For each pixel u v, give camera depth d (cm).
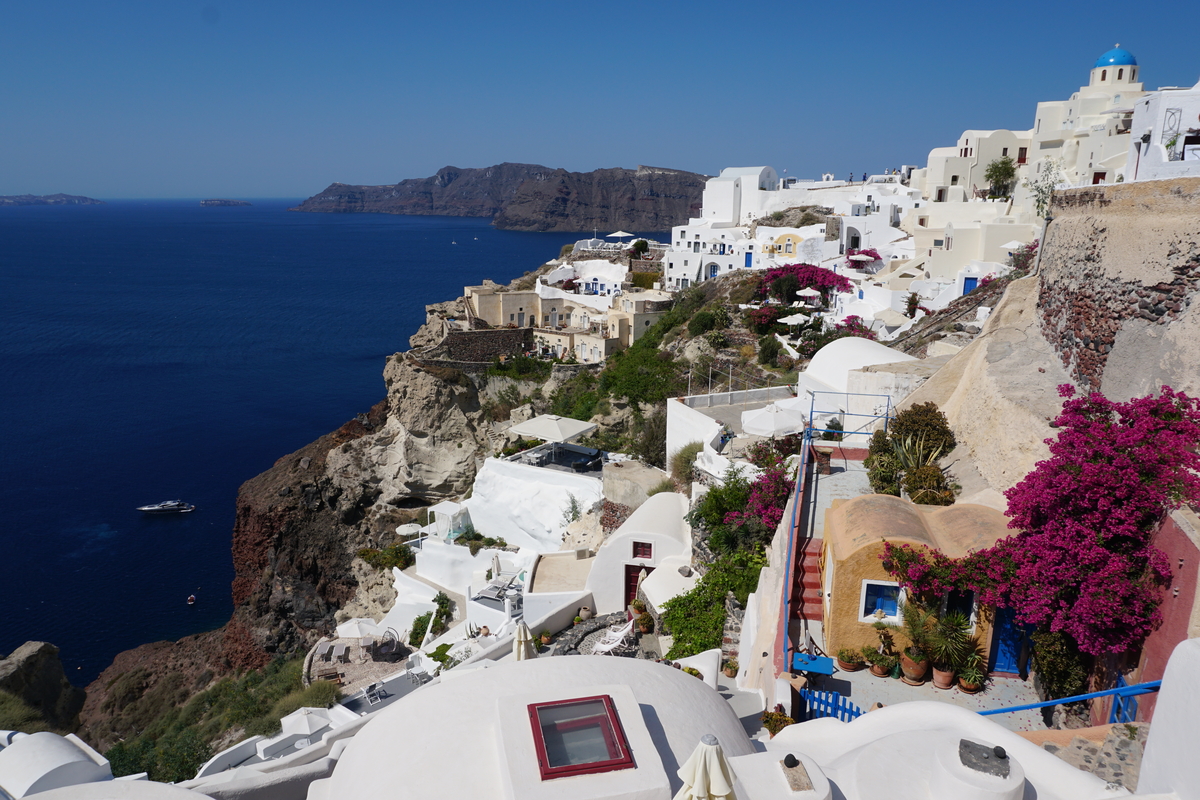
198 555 6875
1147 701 1153
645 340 7819
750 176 11650
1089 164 6988
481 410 6994
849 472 2328
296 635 6128
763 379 6006
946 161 9094
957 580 1477
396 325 17425
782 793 759
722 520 2734
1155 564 1214
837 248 8731
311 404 11194
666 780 728
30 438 9706
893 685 1548
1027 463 1800
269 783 1043
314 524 6462
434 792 740
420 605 4778
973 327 4338
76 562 6694
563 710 805
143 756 3772
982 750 757
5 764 1070
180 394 11681
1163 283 1559
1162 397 1392
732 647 2345
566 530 4369
